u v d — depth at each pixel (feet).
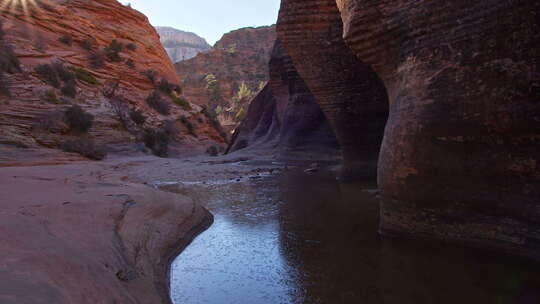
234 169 57.00
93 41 147.43
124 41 172.24
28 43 114.52
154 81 156.25
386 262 13.84
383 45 17.63
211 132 163.22
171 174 51.57
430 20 14.78
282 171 53.21
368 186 31.73
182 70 467.93
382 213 17.62
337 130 35.32
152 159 79.92
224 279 13.33
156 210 21.21
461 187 14.28
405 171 15.81
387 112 32.17
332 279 12.64
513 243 13.10
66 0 161.48
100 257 11.92
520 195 12.91
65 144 70.18
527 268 12.29
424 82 15.01
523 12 12.07
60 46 130.11
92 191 25.36
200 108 171.94
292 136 64.18
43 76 96.53
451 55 14.10
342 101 33.78
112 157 80.69
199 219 22.08
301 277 13.01
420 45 15.29
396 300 10.75
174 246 17.21
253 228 20.38
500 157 13.25
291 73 65.46
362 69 31.78
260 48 520.83
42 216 15.47
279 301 11.28
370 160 33.81
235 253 16.22
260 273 13.71
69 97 97.66
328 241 17.01
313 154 60.39
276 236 18.45
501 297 10.62
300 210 24.41
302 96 64.39
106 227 15.81
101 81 126.72
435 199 15.03
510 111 12.63
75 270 9.73
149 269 13.32
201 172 53.36
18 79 87.45
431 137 14.82
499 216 13.46
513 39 12.42
